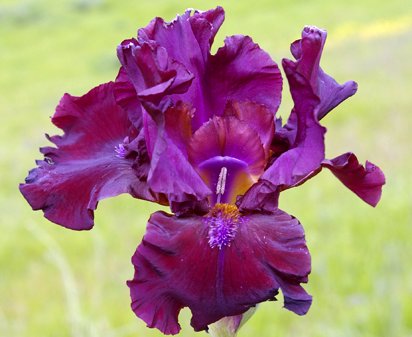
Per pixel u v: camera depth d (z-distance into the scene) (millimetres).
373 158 11836
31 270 8570
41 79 28500
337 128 14109
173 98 2326
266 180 2129
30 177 2377
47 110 21750
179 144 2258
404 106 15062
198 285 1998
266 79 2416
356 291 6574
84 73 28719
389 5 32500
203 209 2100
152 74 2061
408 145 12422
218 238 2051
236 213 2143
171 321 1962
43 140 17156
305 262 2008
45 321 6867
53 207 2326
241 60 2404
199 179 2119
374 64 20281
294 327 6188
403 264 6730
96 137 2459
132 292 1954
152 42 2104
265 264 2025
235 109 2379
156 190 2023
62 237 9406
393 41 23672
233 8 37406
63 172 2371
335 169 2148
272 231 2068
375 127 13852
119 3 42938
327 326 5879
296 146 2207
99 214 10188
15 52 35188
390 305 5664
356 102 15656
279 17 34562
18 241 9398
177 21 2363
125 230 9453
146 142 2189
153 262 1975
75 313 4508
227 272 2020
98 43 35062
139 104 2342
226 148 2338
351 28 28656
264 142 2357
